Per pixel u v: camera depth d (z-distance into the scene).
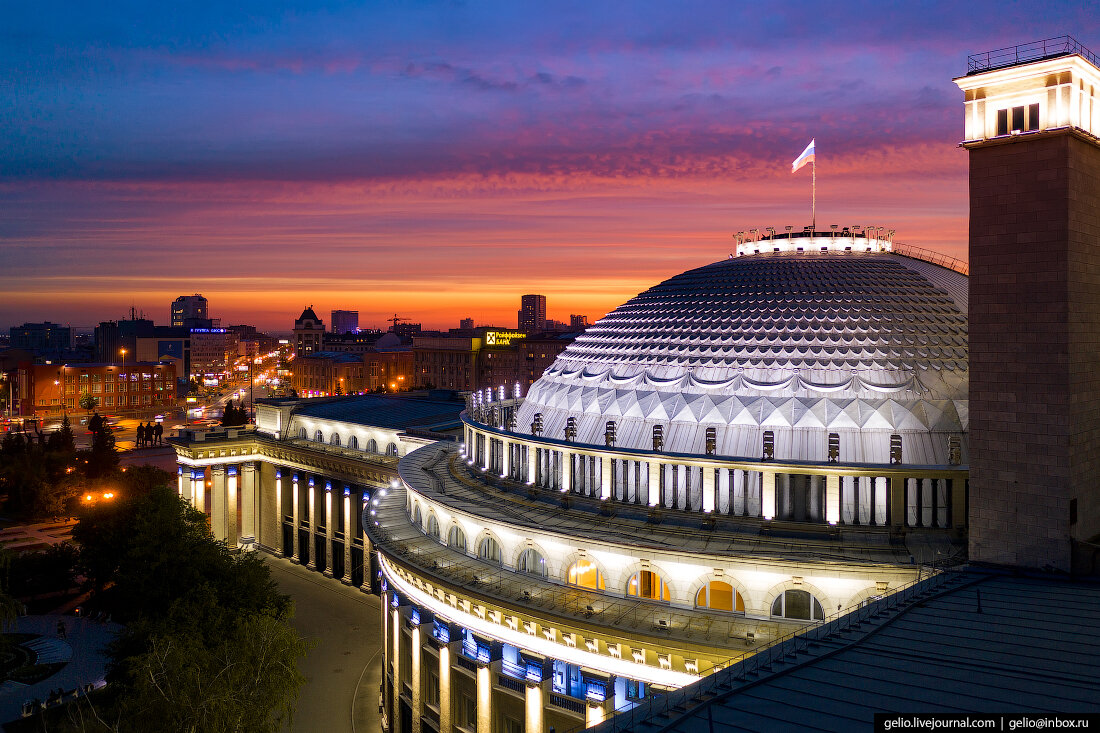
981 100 55.59
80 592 114.25
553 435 79.81
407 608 77.44
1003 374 54.03
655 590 61.41
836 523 61.34
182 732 53.00
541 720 62.34
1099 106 55.41
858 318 72.88
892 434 63.78
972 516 55.06
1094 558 51.16
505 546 69.88
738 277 82.50
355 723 79.94
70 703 76.44
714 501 65.31
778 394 68.69
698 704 32.38
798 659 37.56
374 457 122.88
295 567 132.38
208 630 72.19
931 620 43.53
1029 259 52.97
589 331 93.06
